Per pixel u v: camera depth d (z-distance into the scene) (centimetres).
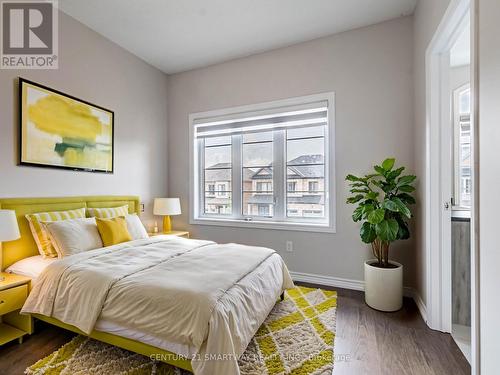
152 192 376
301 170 331
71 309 167
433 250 206
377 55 282
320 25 285
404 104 271
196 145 393
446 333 200
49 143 246
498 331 103
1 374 156
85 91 282
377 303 237
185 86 391
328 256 304
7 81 220
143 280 160
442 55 203
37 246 231
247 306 159
